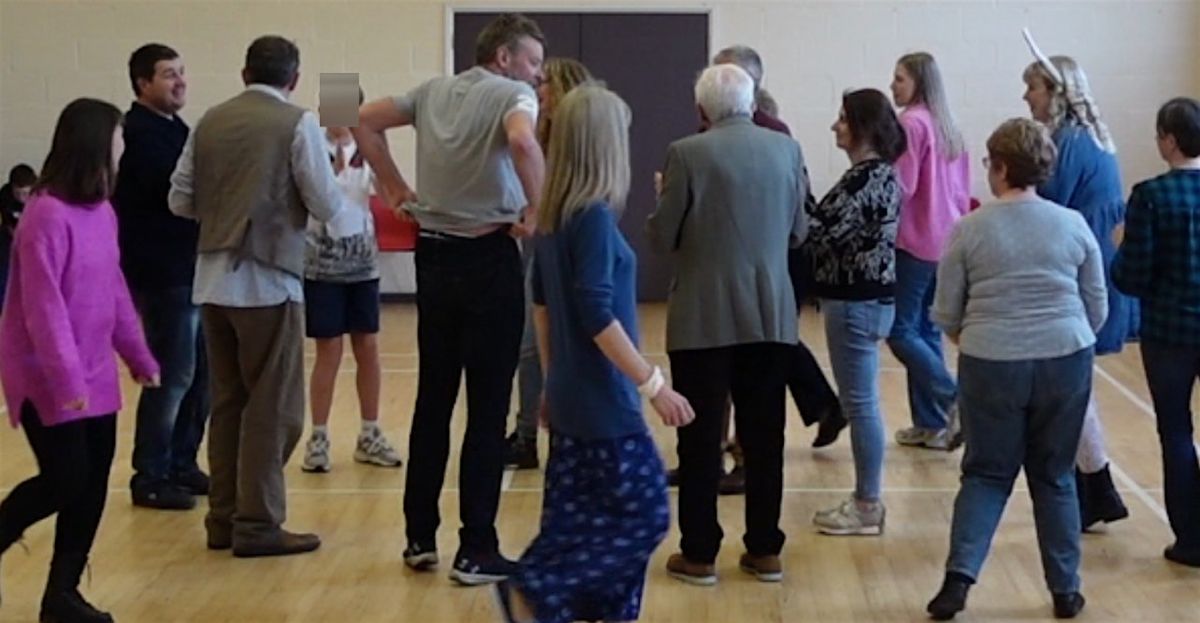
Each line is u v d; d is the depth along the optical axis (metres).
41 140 9.63
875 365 4.79
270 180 4.40
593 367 3.46
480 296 4.21
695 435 4.25
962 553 4.10
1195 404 6.73
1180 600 4.25
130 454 5.86
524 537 4.85
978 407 3.99
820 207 4.67
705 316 4.11
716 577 4.42
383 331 9.04
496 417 4.35
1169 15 9.44
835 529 4.85
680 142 4.16
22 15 9.54
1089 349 3.93
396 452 5.84
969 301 3.99
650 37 9.68
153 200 4.87
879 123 4.61
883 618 4.13
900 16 9.55
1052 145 4.02
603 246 3.43
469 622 4.09
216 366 4.64
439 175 4.19
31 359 3.71
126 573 4.48
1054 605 4.13
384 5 9.62
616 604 3.47
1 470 5.64
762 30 9.63
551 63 4.79
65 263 3.67
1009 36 9.52
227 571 4.50
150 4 9.56
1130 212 4.36
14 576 4.43
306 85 9.67
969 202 6.02
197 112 9.64
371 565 4.56
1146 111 9.52
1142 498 5.27
